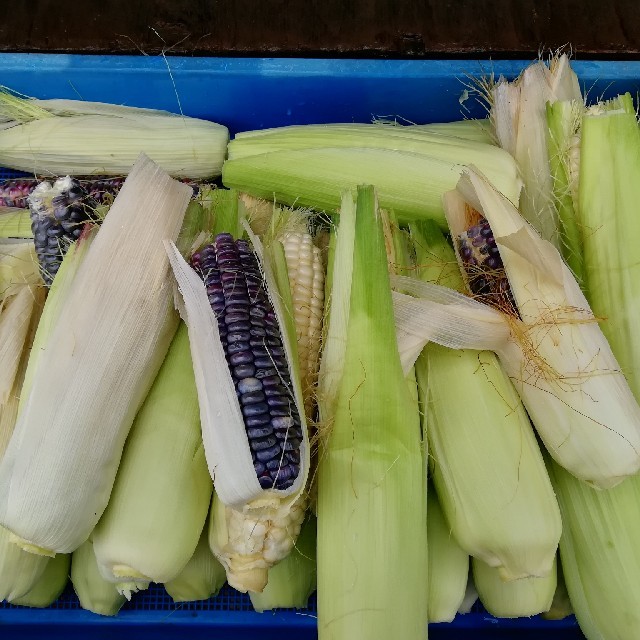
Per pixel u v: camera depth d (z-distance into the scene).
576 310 0.50
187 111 0.73
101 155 0.69
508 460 0.49
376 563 0.44
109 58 0.68
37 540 0.45
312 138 0.65
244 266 0.47
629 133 0.56
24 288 0.57
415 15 0.76
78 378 0.45
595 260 0.55
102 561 0.47
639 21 0.76
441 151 0.61
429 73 0.69
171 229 0.49
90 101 0.71
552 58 0.71
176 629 0.62
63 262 0.51
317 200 0.63
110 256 0.47
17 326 0.55
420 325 0.51
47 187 0.54
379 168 0.61
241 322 0.45
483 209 0.52
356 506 0.45
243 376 0.43
